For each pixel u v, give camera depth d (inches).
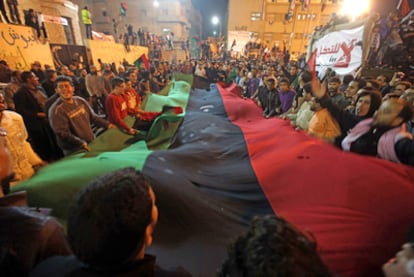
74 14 518.6
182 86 277.1
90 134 109.0
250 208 75.2
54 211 60.5
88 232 21.1
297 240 18.2
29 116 126.3
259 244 17.8
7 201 34.1
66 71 221.5
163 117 136.1
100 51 372.2
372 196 64.4
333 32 181.9
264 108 190.7
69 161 81.4
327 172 78.0
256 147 116.2
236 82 361.7
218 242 60.8
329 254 54.3
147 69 336.5
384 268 24.9
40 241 29.0
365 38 154.6
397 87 109.9
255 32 948.0
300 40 891.4
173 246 59.6
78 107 104.1
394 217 57.7
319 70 197.6
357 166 76.5
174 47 956.6
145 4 940.0
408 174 68.3
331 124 98.7
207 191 81.3
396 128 75.6
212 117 168.6
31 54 234.4
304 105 126.2
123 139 126.7
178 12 967.6
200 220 65.8
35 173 78.3
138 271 22.7
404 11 181.0
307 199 71.4
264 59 519.5
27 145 87.0
